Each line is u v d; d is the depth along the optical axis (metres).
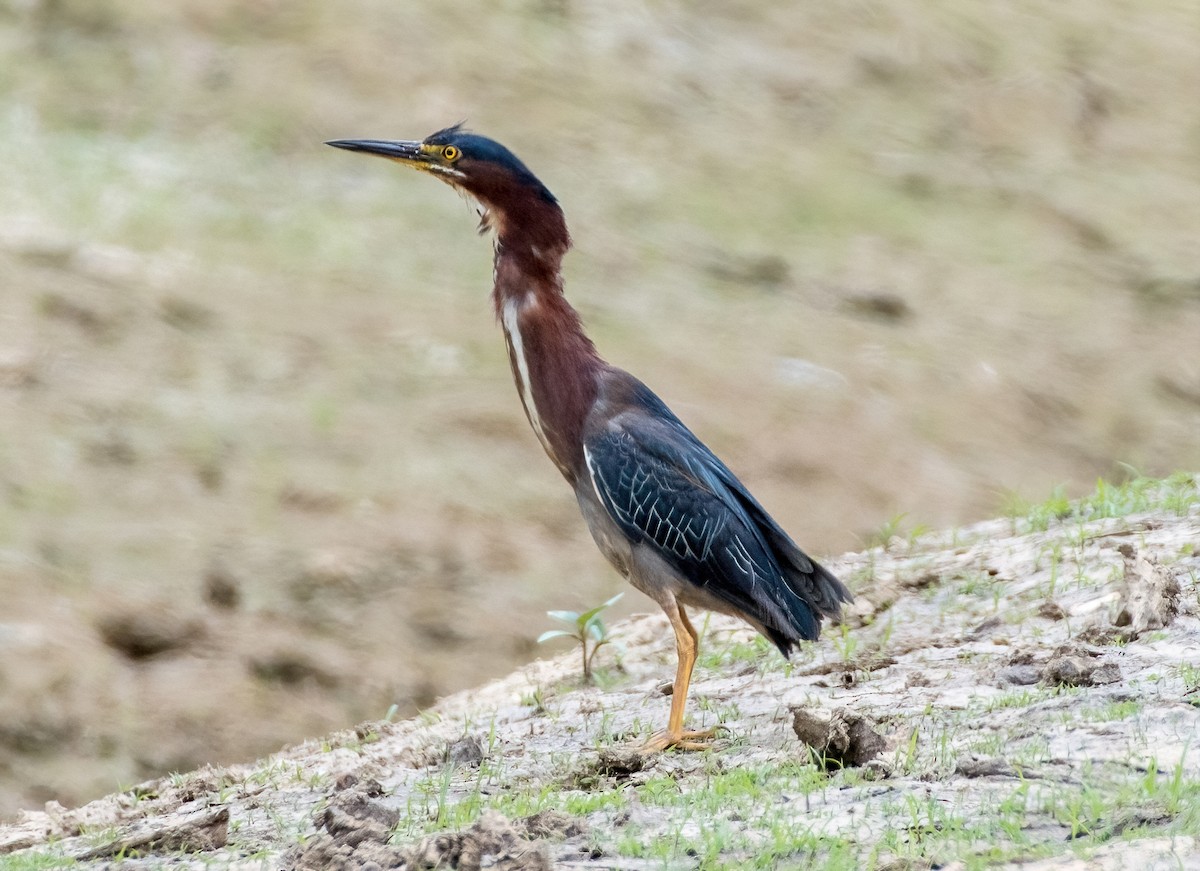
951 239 27.34
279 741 14.01
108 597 15.56
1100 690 6.39
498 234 7.68
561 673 9.66
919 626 8.70
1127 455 22.30
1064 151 30.52
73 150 24.36
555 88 28.73
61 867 5.88
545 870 4.80
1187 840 4.58
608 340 22.58
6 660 14.18
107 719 13.80
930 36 32.53
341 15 28.70
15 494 17.05
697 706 7.62
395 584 16.61
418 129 26.75
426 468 18.83
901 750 5.94
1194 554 8.59
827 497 19.84
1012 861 4.58
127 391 19.38
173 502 17.48
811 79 30.84
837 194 27.94
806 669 8.20
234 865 5.53
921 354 23.89
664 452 7.18
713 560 7.04
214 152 25.22
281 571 16.47
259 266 22.64
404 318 22.03
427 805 6.21
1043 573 9.00
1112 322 25.66
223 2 28.42
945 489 20.48
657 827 5.36
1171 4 36.53
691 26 31.48
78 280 21.12
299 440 19.06
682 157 27.95
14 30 26.89
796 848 4.95
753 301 24.59
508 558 17.39
